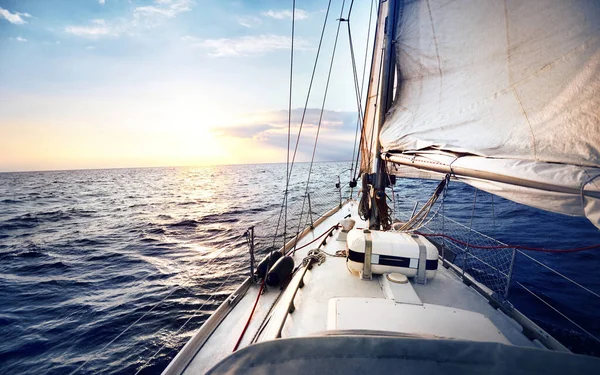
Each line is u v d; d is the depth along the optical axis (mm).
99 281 9680
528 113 1689
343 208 8031
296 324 2414
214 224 17984
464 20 2191
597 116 1376
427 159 2246
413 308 2176
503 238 9875
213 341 2662
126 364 5562
